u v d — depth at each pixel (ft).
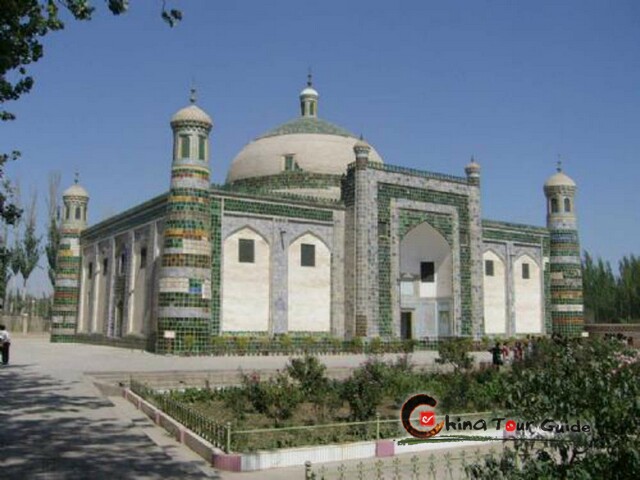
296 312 70.74
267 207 70.13
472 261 82.69
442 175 81.25
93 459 20.72
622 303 144.56
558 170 97.04
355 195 74.28
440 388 37.09
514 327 89.97
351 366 52.49
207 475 19.62
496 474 15.21
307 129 91.56
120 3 20.88
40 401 31.86
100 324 85.20
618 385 14.84
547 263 95.45
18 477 18.20
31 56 23.48
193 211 64.03
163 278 63.36
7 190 31.63
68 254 93.20
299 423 30.32
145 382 42.22
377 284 73.41
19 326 134.82
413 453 27.20
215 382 43.65
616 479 13.98
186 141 64.95
